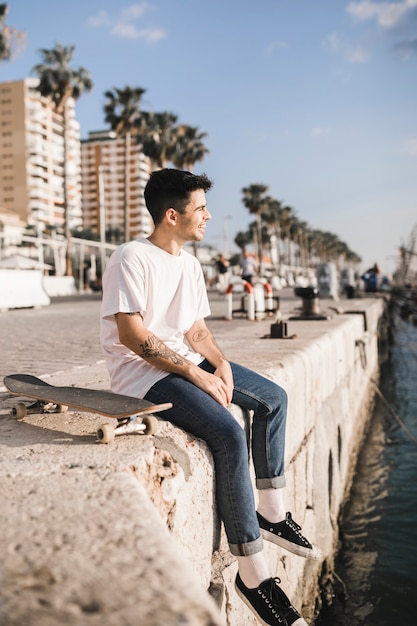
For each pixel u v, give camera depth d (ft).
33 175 377.50
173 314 8.29
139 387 7.89
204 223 8.29
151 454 6.58
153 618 3.19
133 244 8.00
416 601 16.14
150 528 4.42
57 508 4.82
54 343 24.09
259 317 36.06
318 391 18.47
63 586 3.52
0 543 4.12
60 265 110.93
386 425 37.78
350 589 17.10
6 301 51.44
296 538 8.46
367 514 22.82
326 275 63.10
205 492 7.35
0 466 6.06
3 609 3.26
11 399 10.48
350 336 30.42
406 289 170.19
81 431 7.55
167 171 8.11
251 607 7.46
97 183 460.14
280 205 323.78
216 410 7.51
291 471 14.08
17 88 369.50
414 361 71.05
